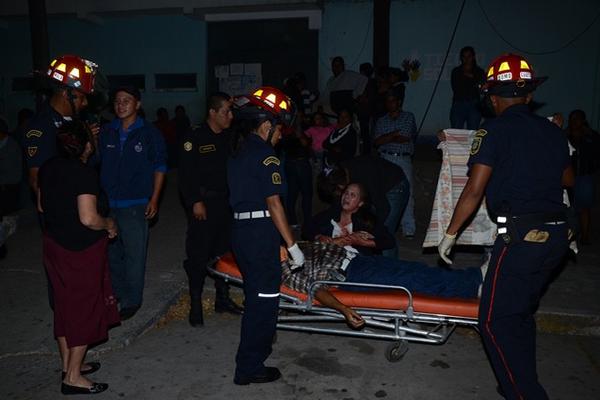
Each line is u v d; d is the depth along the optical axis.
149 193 4.50
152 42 16.50
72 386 3.56
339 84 9.54
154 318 4.65
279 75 15.80
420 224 7.78
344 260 4.08
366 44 15.09
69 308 3.43
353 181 4.62
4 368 3.92
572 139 6.46
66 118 3.87
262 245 3.52
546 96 14.40
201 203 4.41
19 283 5.43
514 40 14.31
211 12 15.64
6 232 6.70
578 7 13.91
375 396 3.59
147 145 4.41
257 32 15.75
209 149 4.43
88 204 3.35
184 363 4.04
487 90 3.26
